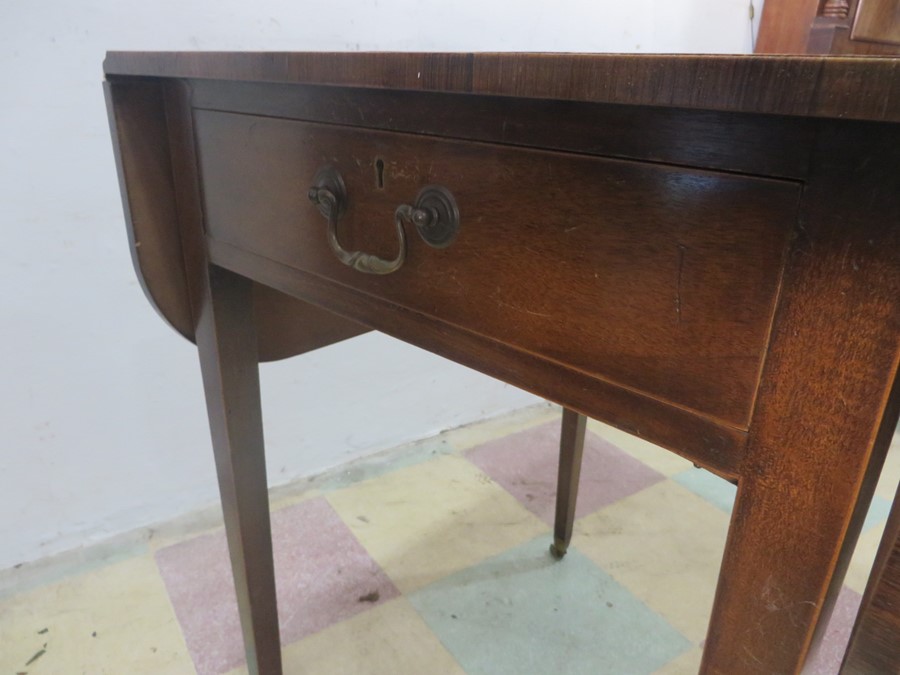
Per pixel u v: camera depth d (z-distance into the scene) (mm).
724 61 234
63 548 1052
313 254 489
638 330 321
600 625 957
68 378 958
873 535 1132
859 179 235
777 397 284
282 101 463
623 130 294
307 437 1251
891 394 256
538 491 1271
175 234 627
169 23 873
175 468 1114
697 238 286
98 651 882
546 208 336
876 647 356
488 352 398
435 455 1376
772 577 312
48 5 788
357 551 1094
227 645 899
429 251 405
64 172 858
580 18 1244
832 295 254
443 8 1089
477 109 348
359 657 896
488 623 958
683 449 326
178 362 1046
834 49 1199
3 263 855
